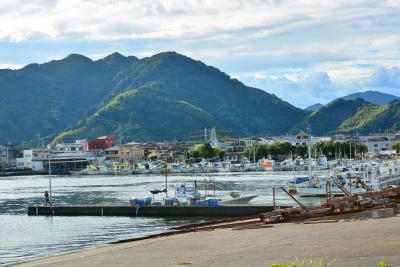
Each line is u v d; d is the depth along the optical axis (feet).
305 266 89.20
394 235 128.47
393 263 93.30
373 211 194.08
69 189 566.77
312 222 177.06
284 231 158.51
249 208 290.35
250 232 165.27
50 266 129.29
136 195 461.37
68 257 150.10
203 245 143.02
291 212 195.83
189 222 276.21
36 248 213.46
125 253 141.69
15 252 205.77
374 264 93.35
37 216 322.75
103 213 319.27
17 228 275.18
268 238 144.97
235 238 152.87
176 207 304.91
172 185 561.02
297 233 150.00
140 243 169.07
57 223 290.15
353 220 173.06
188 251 132.98
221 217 291.58
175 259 119.85
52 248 211.41
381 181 408.67
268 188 491.31
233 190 473.26
